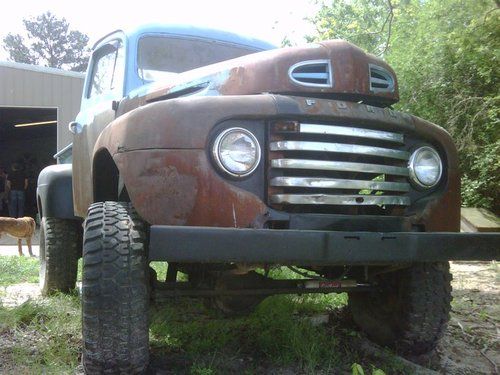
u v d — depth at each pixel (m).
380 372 3.09
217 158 2.98
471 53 9.90
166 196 2.98
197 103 3.04
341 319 4.77
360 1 13.74
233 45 4.92
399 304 3.93
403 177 3.47
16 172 16.95
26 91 16.52
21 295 5.62
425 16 10.62
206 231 2.79
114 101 4.15
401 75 10.88
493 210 10.98
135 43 4.52
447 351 4.24
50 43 60.06
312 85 3.24
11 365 3.53
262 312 4.73
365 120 3.24
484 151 10.38
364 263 3.07
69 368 3.46
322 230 3.04
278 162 3.06
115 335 2.91
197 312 5.00
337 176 3.23
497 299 5.97
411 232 3.18
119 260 2.94
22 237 10.52
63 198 5.36
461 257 3.25
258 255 2.83
